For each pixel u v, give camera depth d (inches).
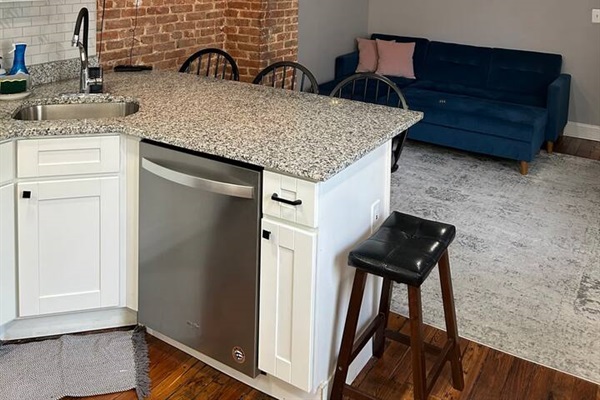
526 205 169.0
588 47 228.5
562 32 231.9
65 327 103.9
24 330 101.7
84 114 110.9
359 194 88.4
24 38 116.9
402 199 170.4
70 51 127.0
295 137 88.5
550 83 225.0
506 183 185.9
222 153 82.3
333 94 132.3
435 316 113.6
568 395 93.0
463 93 232.2
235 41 188.4
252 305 85.6
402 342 97.0
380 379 96.0
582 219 160.2
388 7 268.1
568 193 178.9
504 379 96.3
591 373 98.2
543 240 147.1
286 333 83.4
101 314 105.2
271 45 189.9
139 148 93.7
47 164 92.7
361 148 83.9
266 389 91.5
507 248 142.3
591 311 116.5
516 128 192.1
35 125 91.7
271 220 80.6
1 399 87.1
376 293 100.6
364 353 98.0
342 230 85.0
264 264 82.7
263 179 79.9
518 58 233.6
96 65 134.7
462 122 201.9
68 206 95.8
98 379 92.6
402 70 250.2
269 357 86.2
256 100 112.5
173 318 96.5
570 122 238.8
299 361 83.2
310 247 77.7
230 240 85.3
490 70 238.4
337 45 255.3
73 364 95.3
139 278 99.7
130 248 100.3
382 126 95.7
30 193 93.0
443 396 92.0
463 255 138.2
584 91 233.3
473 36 250.8
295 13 199.5
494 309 116.4
